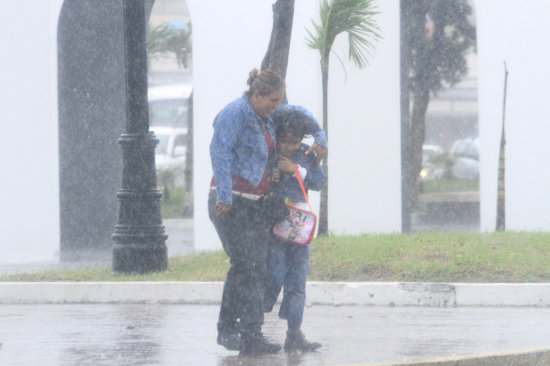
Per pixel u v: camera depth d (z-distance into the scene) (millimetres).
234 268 18484
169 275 32906
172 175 55344
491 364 17609
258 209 18203
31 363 18125
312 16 43094
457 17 50969
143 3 34906
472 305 29219
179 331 23281
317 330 23078
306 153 19078
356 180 46156
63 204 49656
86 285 30969
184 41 55188
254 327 18547
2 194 45875
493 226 48156
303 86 43438
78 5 47938
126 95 34750
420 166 50469
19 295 31141
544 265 31219
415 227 50031
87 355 19172
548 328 23359
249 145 18078
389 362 16812
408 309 28344
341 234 42219
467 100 50844
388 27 46562
